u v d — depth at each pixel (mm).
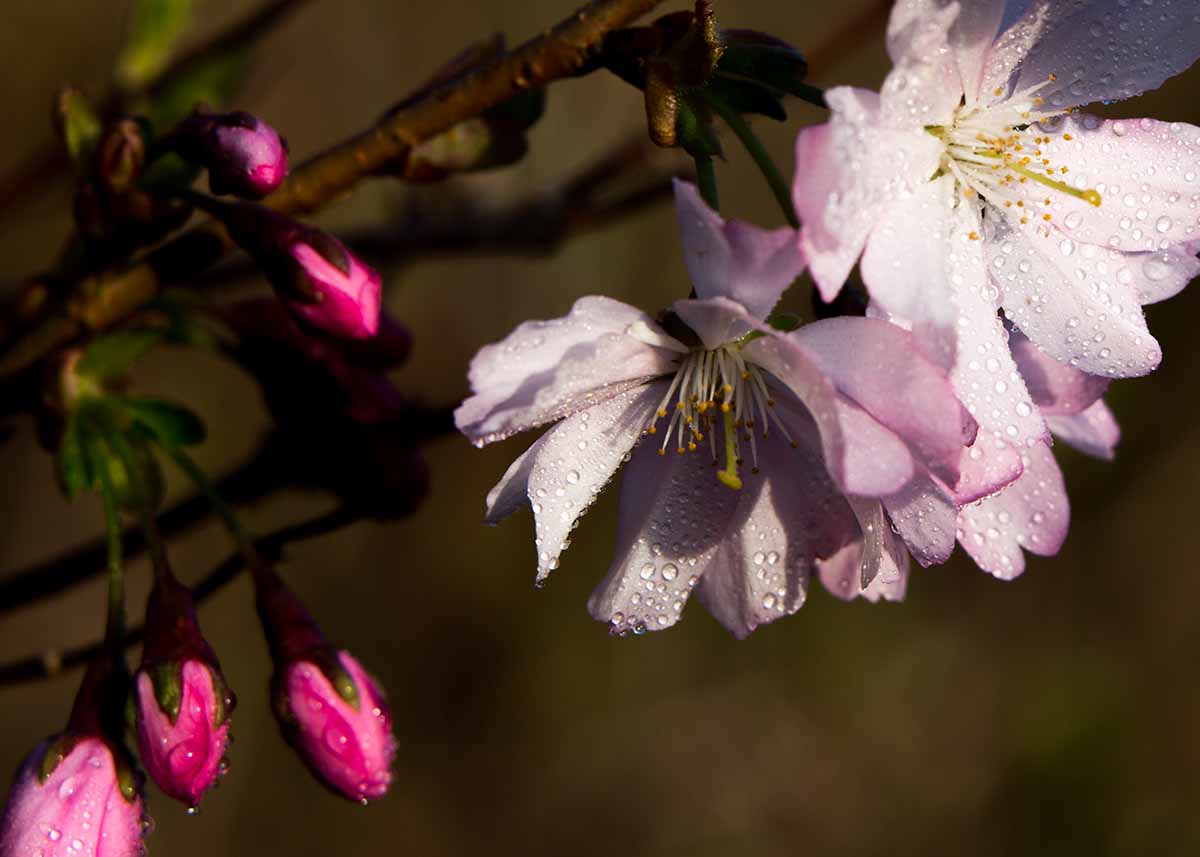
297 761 573
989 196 302
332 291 300
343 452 321
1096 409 314
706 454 304
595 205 352
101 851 300
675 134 293
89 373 314
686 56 292
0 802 518
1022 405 293
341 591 580
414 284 546
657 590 304
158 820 550
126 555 322
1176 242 303
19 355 313
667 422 303
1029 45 303
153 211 303
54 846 298
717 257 290
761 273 289
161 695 299
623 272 559
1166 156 305
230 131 300
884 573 299
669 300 563
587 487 298
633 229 555
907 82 294
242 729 559
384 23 526
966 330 296
